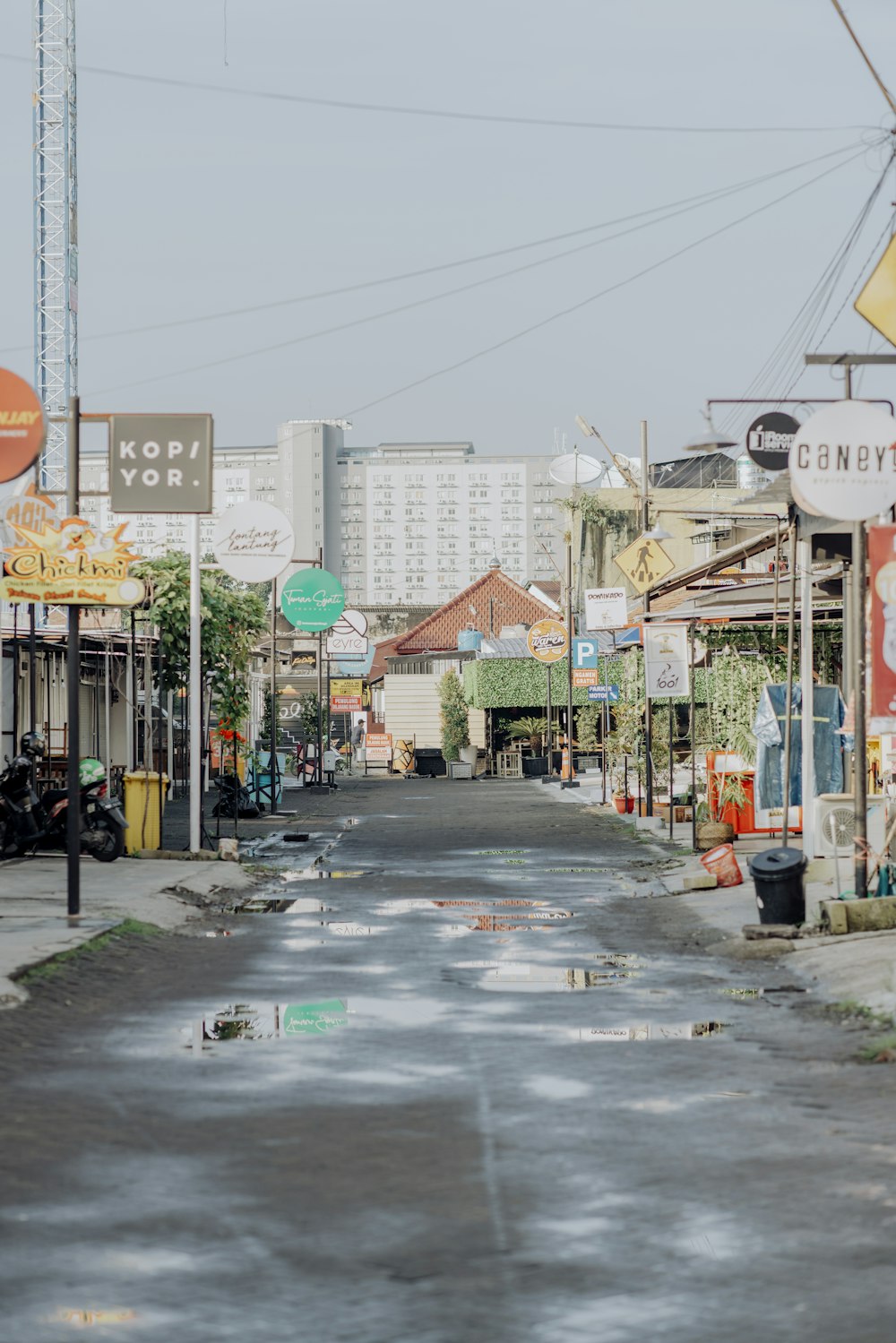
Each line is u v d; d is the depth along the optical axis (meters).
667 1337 5.09
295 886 21.23
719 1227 6.23
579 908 18.59
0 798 22.44
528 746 69.81
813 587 24.56
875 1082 8.90
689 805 32.72
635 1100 8.48
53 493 22.36
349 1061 9.50
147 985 12.59
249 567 24.91
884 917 14.74
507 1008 11.41
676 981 12.76
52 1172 7.06
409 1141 7.63
